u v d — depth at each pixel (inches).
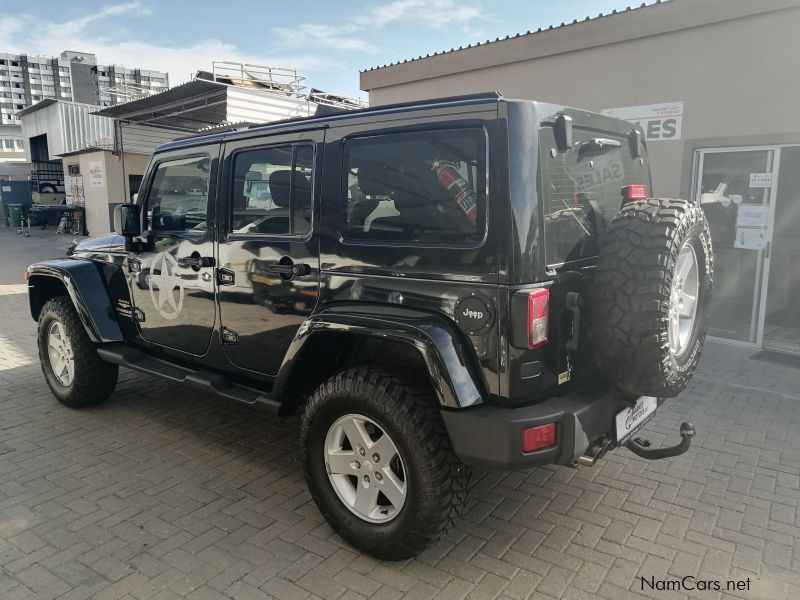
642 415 121.9
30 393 203.0
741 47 243.6
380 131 110.7
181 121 679.1
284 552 114.9
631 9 268.1
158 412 185.6
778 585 105.2
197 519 126.2
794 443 162.4
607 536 120.3
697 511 129.2
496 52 321.1
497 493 137.1
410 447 102.0
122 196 772.6
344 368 127.4
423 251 104.7
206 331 147.5
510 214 96.0
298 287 124.3
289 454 157.3
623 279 98.8
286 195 125.9
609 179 124.4
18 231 915.4
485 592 103.6
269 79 494.0
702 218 110.0
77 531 121.6
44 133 1095.0
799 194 264.7
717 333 268.5
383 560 112.0
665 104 267.1
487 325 98.5
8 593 103.0
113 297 174.2
